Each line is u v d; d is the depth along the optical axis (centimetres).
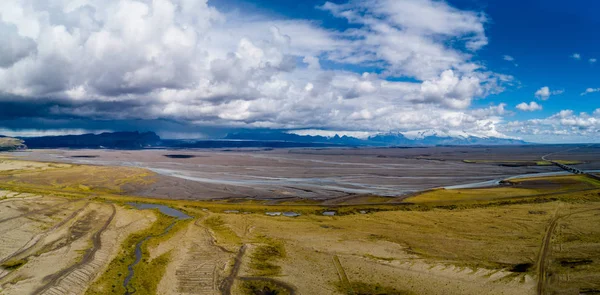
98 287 4394
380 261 5197
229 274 4788
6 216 7456
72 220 7338
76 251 5544
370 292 4300
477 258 5272
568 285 4388
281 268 4972
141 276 4719
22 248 5662
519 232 6500
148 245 5897
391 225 7131
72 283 4472
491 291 4297
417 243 5959
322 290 4350
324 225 7175
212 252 5575
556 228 6675
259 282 4562
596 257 5181
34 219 7325
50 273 4734
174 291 4341
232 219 7688
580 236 6159
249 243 5981
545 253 5400
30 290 4269
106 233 6519
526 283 4475
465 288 4375
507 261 5141
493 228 6788
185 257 5384
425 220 7519
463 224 7131
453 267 4975
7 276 4631
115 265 5059
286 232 6662
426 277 4672
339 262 5175
